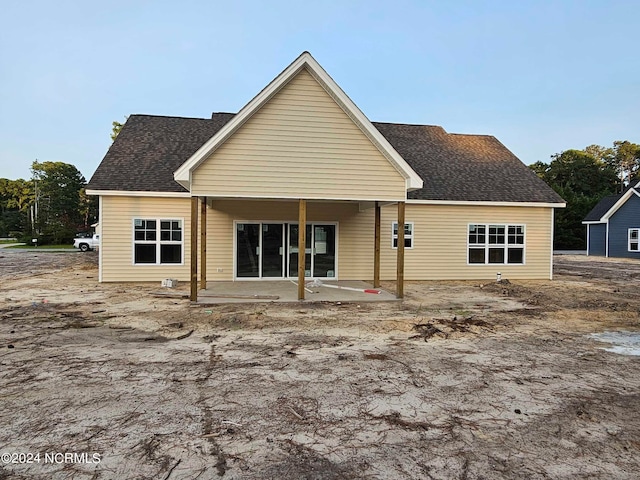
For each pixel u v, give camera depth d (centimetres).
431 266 1630
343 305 1046
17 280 1503
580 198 4334
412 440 370
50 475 311
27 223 5666
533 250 1706
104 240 1419
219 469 321
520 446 363
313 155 1085
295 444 361
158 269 1448
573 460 341
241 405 439
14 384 491
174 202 1454
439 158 1895
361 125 1095
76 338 709
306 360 597
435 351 654
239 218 1491
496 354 642
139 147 1628
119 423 395
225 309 972
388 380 520
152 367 558
